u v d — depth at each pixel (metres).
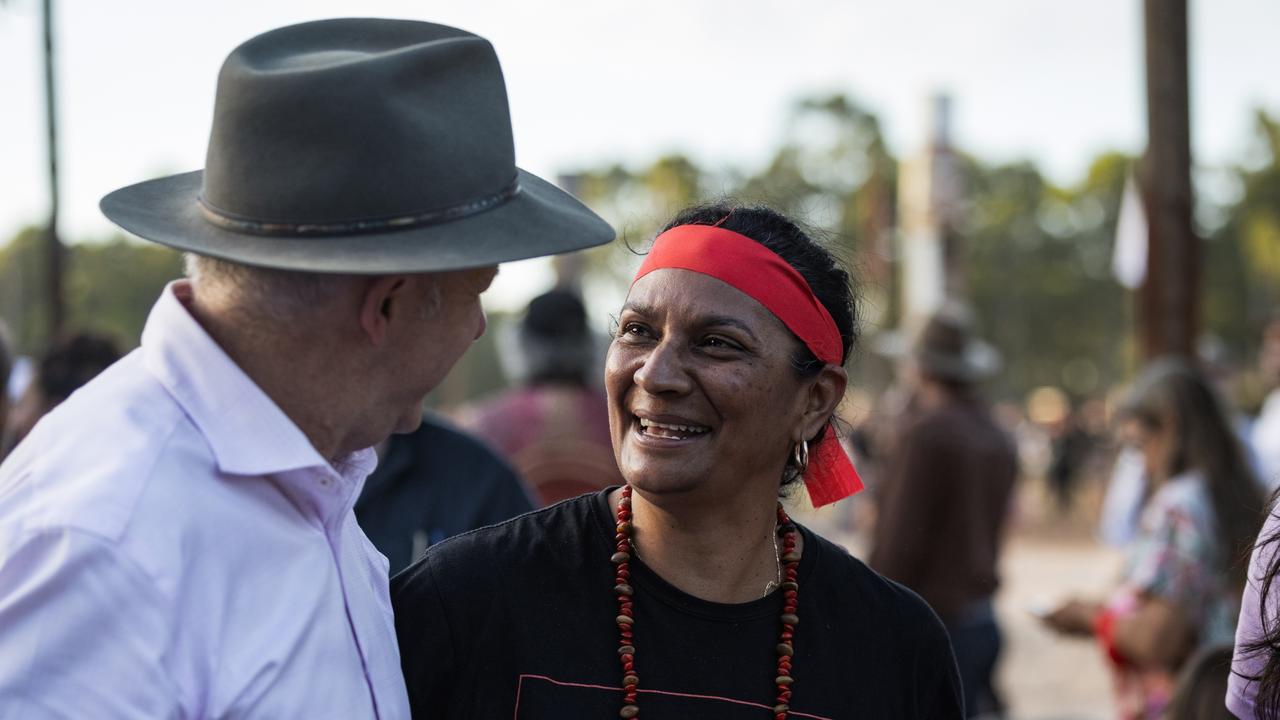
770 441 1.78
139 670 1.36
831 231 2.02
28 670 1.33
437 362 1.59
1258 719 1.85
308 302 1.49
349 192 1.47
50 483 1.41
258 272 1.49
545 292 3.82
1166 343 5.95
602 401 3.80
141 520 1.40
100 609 1.35
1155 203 5.95
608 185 36.34
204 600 1.45
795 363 1.78
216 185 1.51
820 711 1.77
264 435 1.51
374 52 1.59
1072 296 55.34
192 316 1.54
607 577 1.78
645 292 1.76
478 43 1.59
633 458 1.74
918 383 4.52
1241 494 3.51
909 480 4.27
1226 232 49.94
